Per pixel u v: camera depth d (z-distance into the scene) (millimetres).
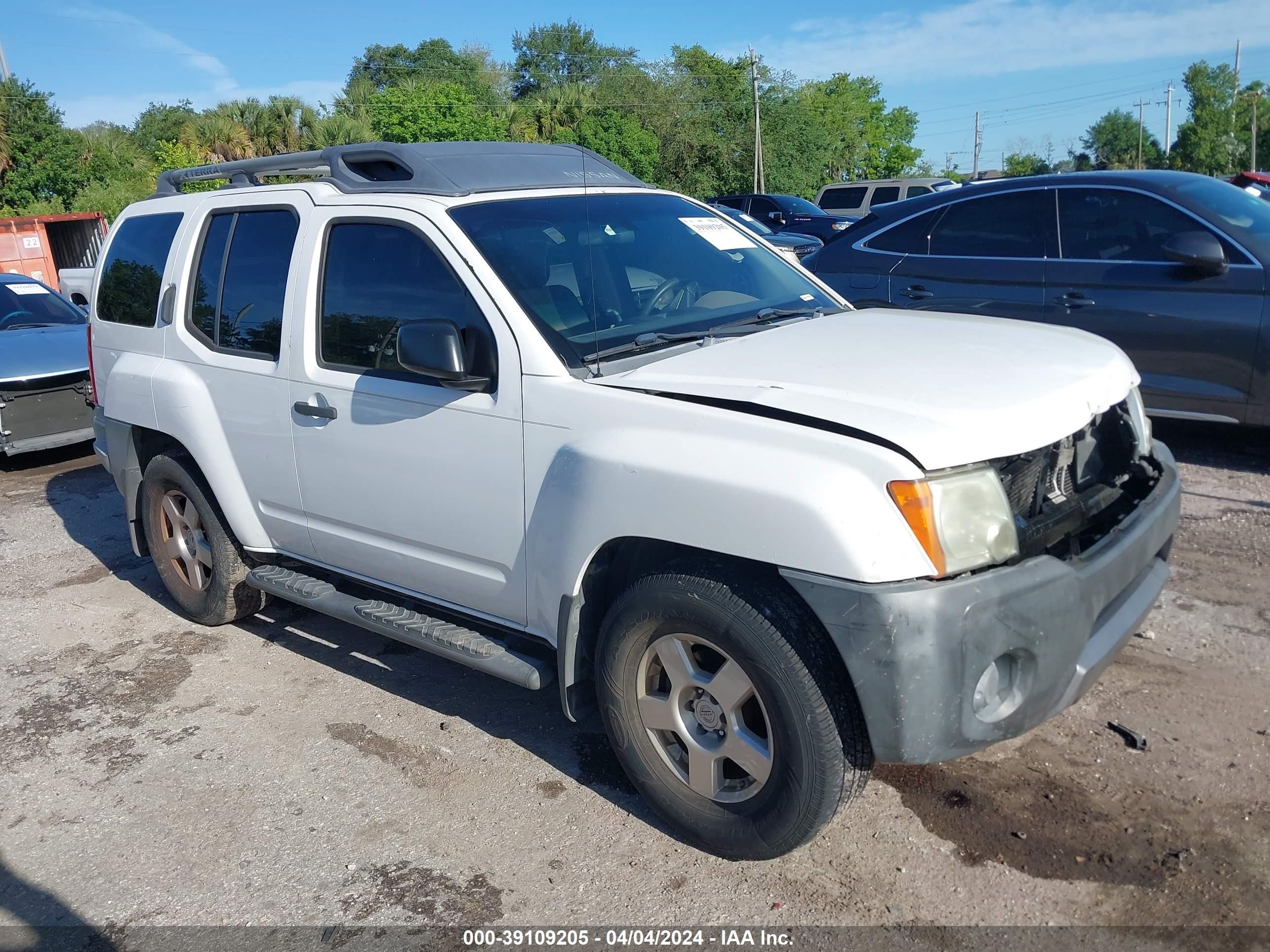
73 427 7949
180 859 3094
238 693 4145
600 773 3420
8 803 3453
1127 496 3176
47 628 4934
